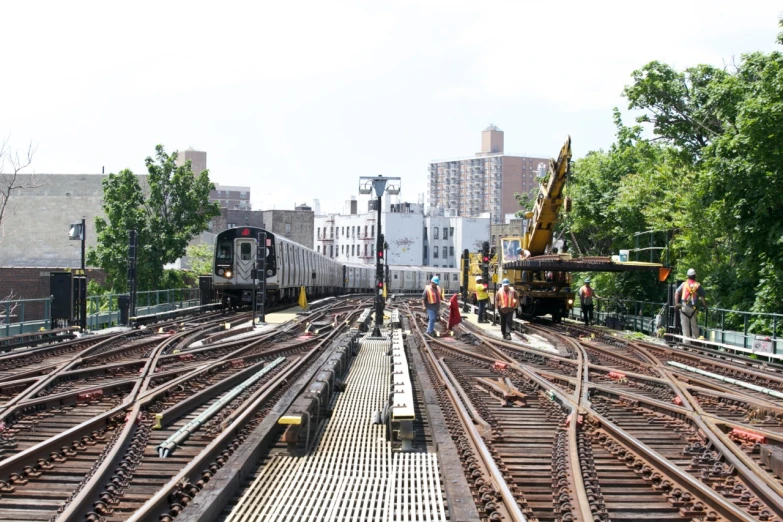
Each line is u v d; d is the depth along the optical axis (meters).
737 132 25.75
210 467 8.31
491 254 38.69
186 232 43.59
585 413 11.45
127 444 9.36
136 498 7.53
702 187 26.84
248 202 158.00
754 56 27.42
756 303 24.81
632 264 27.42
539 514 7.21
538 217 30.39
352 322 32.16
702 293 24.00
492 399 13.43
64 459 8.84
